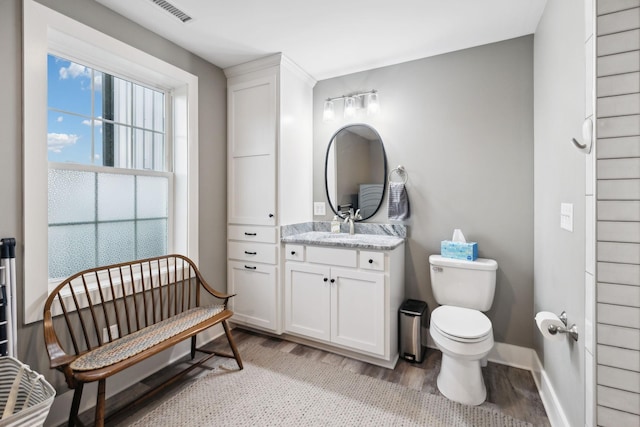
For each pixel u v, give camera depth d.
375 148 2.58
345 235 2.56
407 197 2.44
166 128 2.27
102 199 1.87
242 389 1.82
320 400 1.72
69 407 1.60
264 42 2.18
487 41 2.16
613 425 0.89
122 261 1.97
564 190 1.39
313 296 2.29
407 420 1.57
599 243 0.89
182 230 2.28
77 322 1.64
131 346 1.53
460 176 2.28
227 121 2.64
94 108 1.85
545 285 1.76
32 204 1.45
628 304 0.86
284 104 2.46
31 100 1.44
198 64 2.37
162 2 1.73
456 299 2.09
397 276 2.21
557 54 1.50
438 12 1.83
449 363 1.78
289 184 2.54
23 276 1.43
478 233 2.23
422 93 2.41
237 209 2.60
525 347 2.10
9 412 0.82
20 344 1.42
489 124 2.19
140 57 1.92
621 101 0.86
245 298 2.57
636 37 0.84
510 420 1.57
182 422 1.55
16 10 1.40
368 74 2.63
